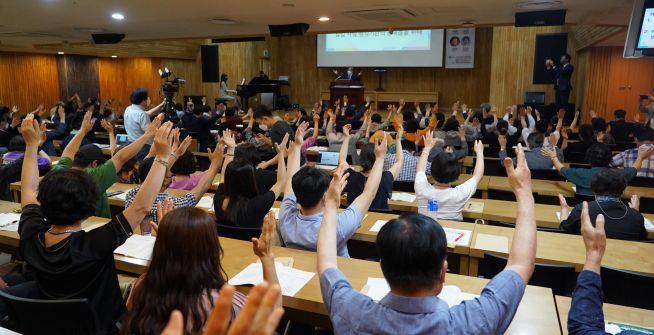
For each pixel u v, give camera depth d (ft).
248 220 9.30
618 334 5.08
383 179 11.89
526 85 43.09
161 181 6.44
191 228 4.66
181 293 4.58
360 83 47.60
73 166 11.14
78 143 9.91
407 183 14.73
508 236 9.64
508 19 24.64
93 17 24.98
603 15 22.58
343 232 6.98
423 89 55.11
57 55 49.55
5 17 24.91
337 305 4.54
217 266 4.87
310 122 31.65
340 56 55.72
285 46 60.29
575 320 4.50
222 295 2.15
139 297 4.69
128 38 35.19
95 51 47.47
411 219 4.37
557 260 8.41
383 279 7.16
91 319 6.03
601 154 13.80
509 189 14.78
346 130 12.93
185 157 13.19
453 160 10.69
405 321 4.17
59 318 6.12
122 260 8.04
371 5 21.03
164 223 4.72
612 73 38.24
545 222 11.30
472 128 26.37
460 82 53.72
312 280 7.14
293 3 20.66
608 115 38.78
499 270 8.32
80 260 6.14
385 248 4.27
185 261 4.63
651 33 16.90
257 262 7.80
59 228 6.38
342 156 12.77
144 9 22.54
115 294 6.59
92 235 6.28
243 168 9.32
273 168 19.63
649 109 29.30
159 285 4.62
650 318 6.35
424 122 31.07
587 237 4.86
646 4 16.84
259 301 2.09
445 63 52.42
